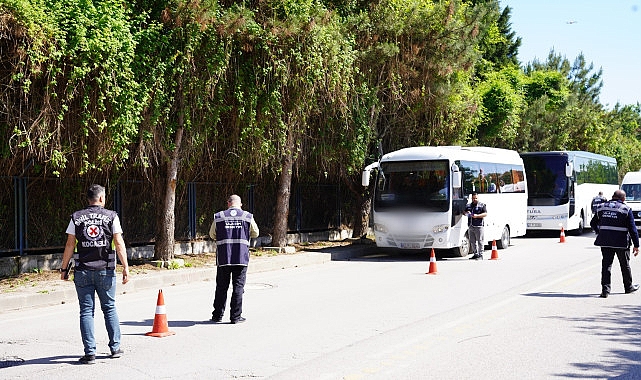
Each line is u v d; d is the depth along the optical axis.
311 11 16.70
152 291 13.01
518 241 25.73
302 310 10.36
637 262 17.11
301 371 6.77
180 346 7.98
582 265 16.47
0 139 12.32
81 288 7.29
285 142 17.56
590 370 6.76
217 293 9.56
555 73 43.06
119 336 7.53
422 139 23.23
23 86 11.36
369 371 6.75
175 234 18.34
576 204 28.12
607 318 9.52
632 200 30.08
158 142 14.81
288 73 16.44
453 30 20.86
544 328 8.83
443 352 7.53
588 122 46.19
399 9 20.69
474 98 24.45
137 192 17.08
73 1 12.00
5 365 7.16
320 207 24.16
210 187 19.52
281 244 19.47
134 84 13.02
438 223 18.36
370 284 13.41
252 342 8.16
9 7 10.86
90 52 12.07
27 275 13.84
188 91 14.66
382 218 19.06
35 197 14.77
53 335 8.78
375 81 20.98
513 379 6.44
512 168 23.42
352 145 20.22
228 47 15.21
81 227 7.32
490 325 9.03
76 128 12.89
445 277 14.40
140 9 14.10
